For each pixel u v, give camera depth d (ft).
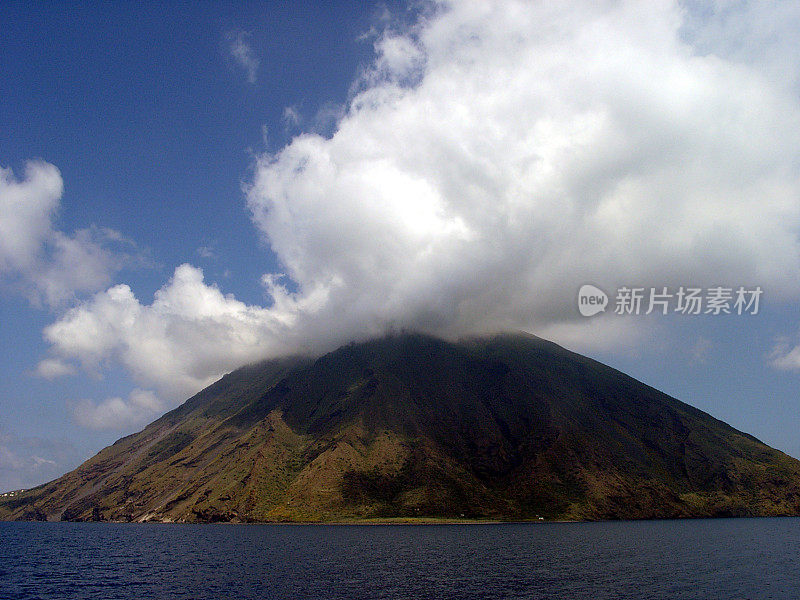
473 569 373.81
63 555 488.85
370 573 360.28
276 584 322.96
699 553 450.71
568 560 415.23
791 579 328.29
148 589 313.12
